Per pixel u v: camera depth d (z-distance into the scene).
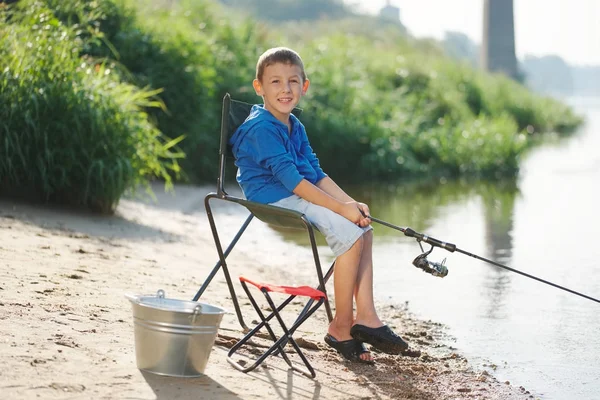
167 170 13.94
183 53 14.38
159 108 14.02
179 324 4.07
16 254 6.42
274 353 4.86
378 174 18.81
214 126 15.12
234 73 16.56
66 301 5.26
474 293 7.52
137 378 4.04
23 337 4.37
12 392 3.66
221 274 7.25
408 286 7.77
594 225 11.55
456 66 30.55
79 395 3.74
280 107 4.91
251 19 20.33
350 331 4.95
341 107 19.69
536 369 5.39
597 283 7.94
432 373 5.11
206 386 4.11
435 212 13.01
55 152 9.20
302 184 4.78
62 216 8.79
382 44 28.97
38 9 10.48
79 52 11.81
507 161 20.42
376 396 4.45
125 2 14.49
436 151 20.33
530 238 10.46
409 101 23.34
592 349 5.86
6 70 9.21
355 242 4.83
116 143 9.43
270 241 9.82
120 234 8.40
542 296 7.43
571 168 20.95
